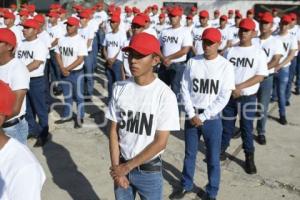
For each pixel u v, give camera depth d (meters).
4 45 4.08
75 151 6.40
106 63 8.16
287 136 7.31
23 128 4.42
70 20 7.35
